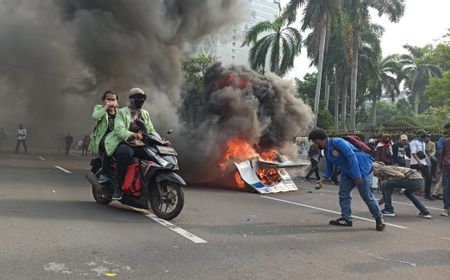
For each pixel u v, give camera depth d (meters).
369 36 37.41
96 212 7.02
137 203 7.02
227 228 6.39
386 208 8.77
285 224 7.02
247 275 4.22
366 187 6.96
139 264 4.41
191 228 6.23
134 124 7.25
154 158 6.85
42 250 4.71
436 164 14.13
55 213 6.74
